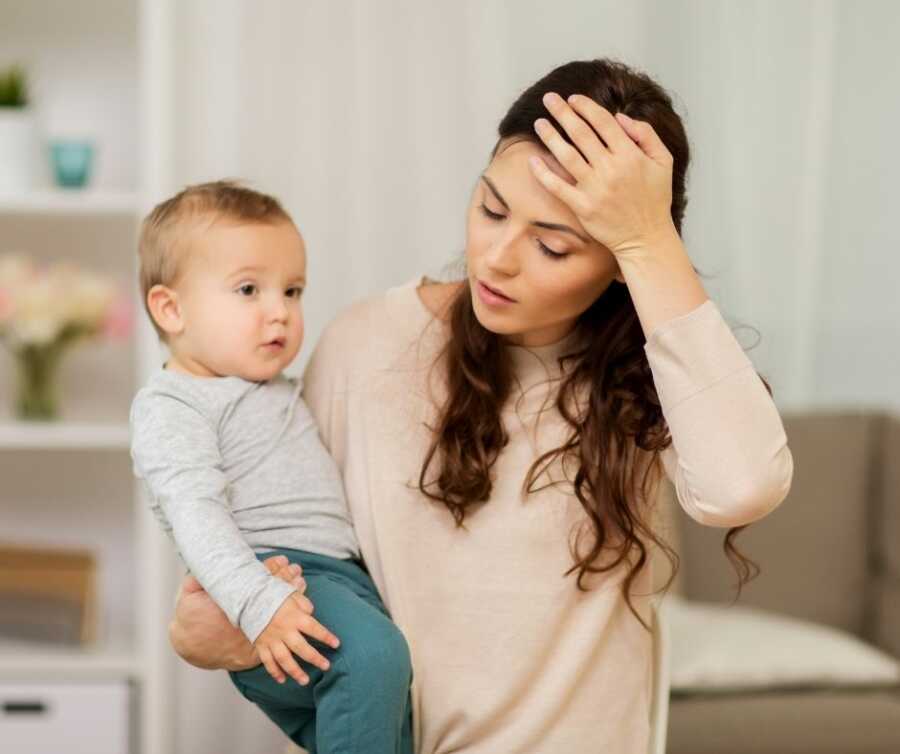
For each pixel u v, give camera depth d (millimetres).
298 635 1355
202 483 1472
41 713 2865
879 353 3402
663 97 1490
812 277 3355
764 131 3301
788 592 3045
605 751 1538
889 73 3348
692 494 1402
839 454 3129
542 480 1535
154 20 2846
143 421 1532
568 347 1582
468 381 1562
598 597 1531
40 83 3193
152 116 2859
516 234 1419
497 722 1527
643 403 1529
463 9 3104
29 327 2912
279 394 1622
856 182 3361
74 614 2959
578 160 1373
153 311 1646
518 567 1529
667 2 3215
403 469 1582
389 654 1401
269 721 3051
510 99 3115
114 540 3285
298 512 1555
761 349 3344
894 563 3074
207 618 1441
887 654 3008
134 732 2957
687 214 3275
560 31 3139
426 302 1671
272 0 3061
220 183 1696
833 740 2562
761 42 3285
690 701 2693
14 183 2938
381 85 3096
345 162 3096
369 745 1387
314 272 3098
